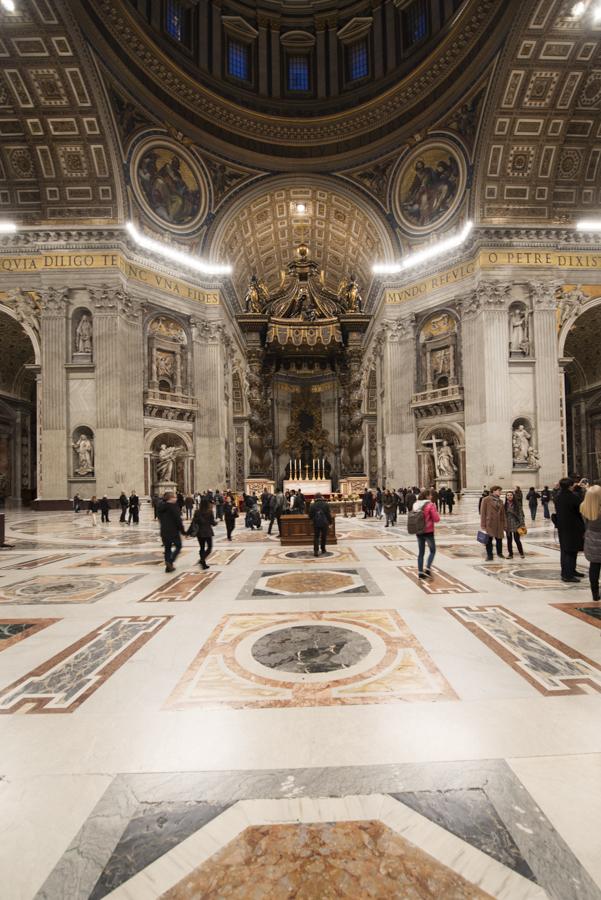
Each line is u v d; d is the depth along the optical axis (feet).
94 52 61.26
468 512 61.46
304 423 148.77
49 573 23.15
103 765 7.37
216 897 4.91
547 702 9.24
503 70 62.85
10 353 87.51
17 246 69.77
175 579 21.49
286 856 5.47
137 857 5.48
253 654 12.00
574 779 6.84
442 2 70.28
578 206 73.51
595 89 64.90
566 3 55.52
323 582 20.36
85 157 68.54
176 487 76.89
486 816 6.09
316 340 104.42
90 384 69.36
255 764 7.36
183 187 79.56
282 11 83.61
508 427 69.51
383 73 79.25
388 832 5.84
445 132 73.97
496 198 72.23
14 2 54.65
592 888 4.98
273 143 81.61
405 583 19.88
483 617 14.82
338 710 9.06
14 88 62.64
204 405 81.10
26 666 11.41
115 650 12.41
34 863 5.41
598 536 16.28
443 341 77.10
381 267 84.12
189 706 9.32
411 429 80.94
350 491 98.22
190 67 73.72
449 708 9.05
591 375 89.61
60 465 68.18
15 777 7.07
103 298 69.05
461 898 4.87
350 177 84.07
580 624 14.02
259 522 47.96
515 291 71.51
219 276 82.69
